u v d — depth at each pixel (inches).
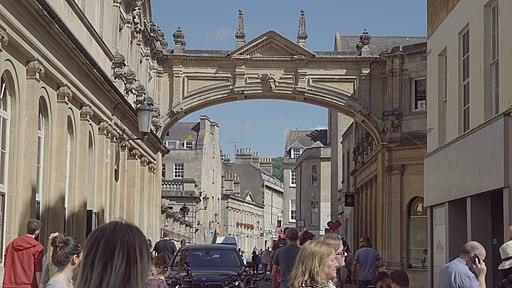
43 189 743.1
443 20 855.1
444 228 834.2
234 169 4586.6
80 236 872.3
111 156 1060.5
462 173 757.9
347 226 2148.1
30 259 470.6
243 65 1502.2
